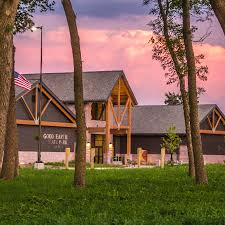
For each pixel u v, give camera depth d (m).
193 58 29.42
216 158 80.81
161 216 16.38
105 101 70.31
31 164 60.62
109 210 18.55
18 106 61.22
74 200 21.75
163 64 36.53
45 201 21.41
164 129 78.12
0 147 16.95
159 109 82.19
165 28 35.28
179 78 35.03
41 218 16.64
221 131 80.81
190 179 32.47
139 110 83.25
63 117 66.56
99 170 45.59
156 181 31.39
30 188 27.08
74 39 26.91
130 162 68.62
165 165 62.28
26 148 62.66
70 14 26.80
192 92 29.31
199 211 17.50
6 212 18.61
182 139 76.88
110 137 78.06
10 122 32.41
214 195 23.56
